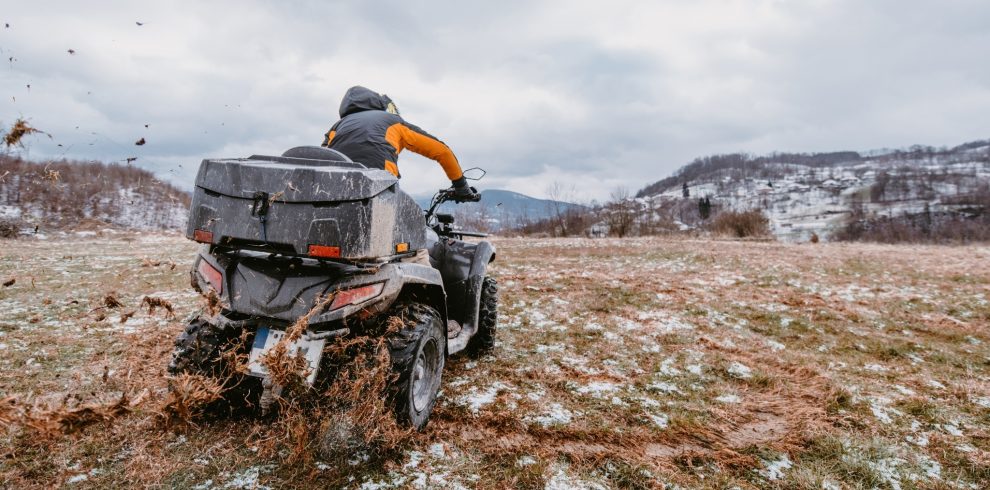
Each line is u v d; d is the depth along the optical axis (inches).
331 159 111.7
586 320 233.5
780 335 223.3
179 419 87.2
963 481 107.0
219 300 100.3
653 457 112.1
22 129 93.8
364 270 102.1
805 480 104.9
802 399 149.6
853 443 120.8
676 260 472.7
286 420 102.0
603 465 107.0
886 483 105.0
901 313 264.4
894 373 175.5
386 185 101.8
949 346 212.8
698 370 170.7
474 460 105.7
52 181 110.3
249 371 98.7
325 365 110.9
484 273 159.2
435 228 171.8
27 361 150.6
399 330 107.0
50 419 71.3
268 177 98.3
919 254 541.6
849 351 202.1
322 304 97.3
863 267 421.7
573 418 128.6
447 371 159.0
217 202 102.1
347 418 101.9
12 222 603.8
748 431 128.0
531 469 102.3
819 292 315.9
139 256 435.2
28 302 232.1
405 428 106.7
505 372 160.7
